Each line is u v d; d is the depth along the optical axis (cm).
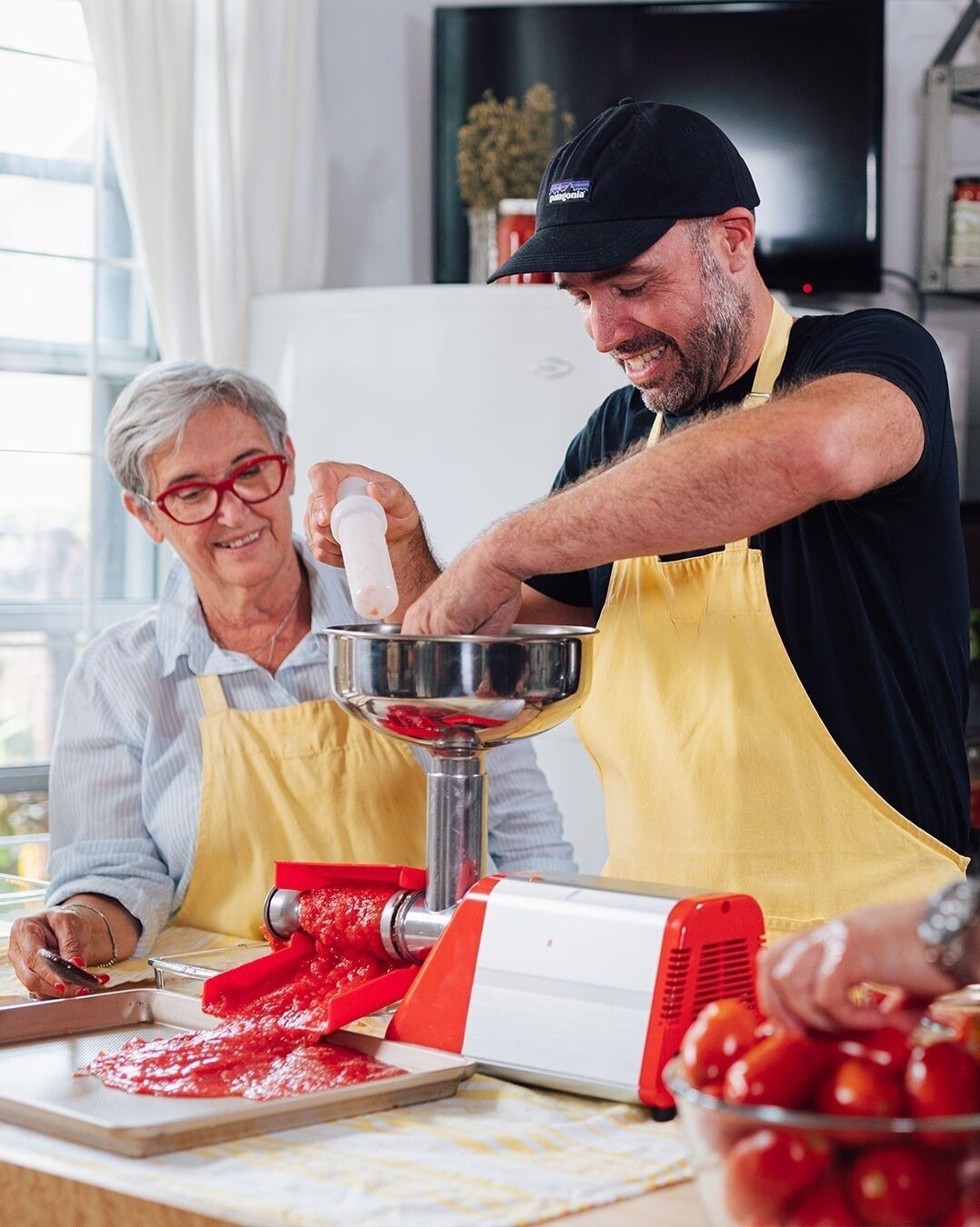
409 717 114
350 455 284
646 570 147
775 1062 72
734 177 140
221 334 296
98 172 312
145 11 286
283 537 179
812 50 327
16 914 164
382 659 112
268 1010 123
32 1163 93
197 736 177
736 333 142
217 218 297
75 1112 97
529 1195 88
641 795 147
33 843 305
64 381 310
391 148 338
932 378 133
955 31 328
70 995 134
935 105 332
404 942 121
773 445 116
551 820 183
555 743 273
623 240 134
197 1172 91
